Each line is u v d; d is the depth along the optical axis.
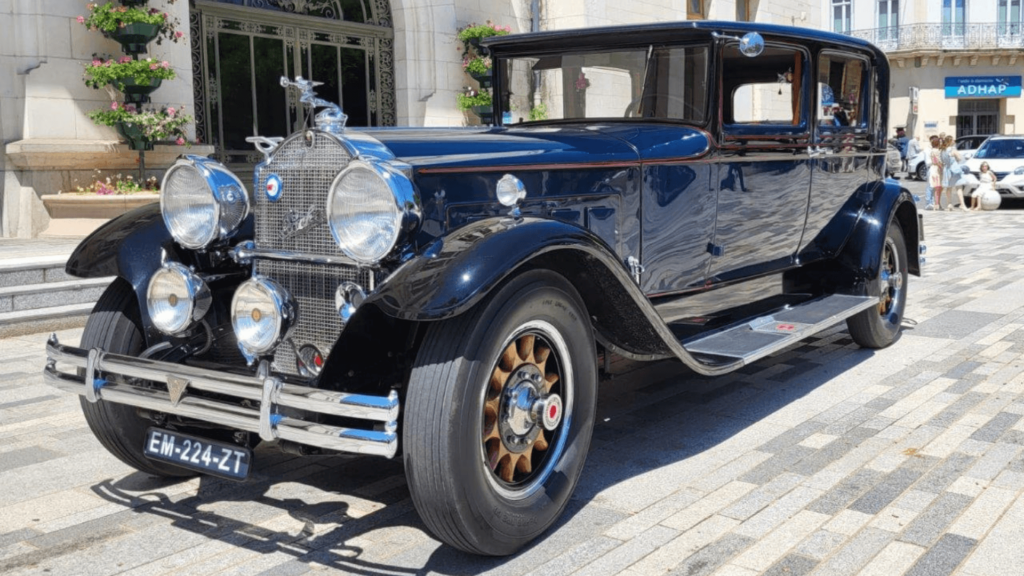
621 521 3.11
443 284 2.58
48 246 7.91
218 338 3.49
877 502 3.21
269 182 3.12
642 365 5.36
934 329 6.11
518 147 3.39
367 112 11.88
